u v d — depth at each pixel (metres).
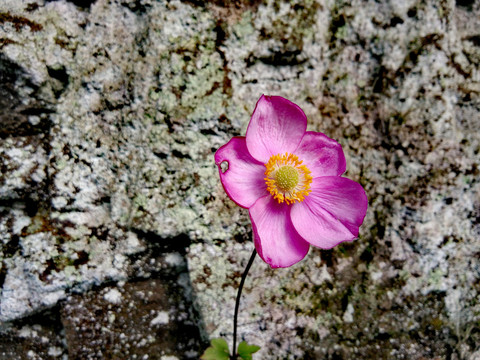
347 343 0.20
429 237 0.21
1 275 0.19
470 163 0.21
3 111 0.18
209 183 0.20
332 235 0.16
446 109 0.21
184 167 0.19
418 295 0.21
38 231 0.19
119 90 0.19
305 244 0.16
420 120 0.21
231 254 0.20
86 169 0.19
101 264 0.19
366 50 0.22
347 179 0.16
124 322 0.20
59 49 0.19
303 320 0.20
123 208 0.19
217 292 0.19
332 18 0.21
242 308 0.19
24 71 0.18
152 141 0.19
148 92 0.19
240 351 0.18
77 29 0.19
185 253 0.20
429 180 0.21
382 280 0.21
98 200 0.19
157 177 0.19
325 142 0.17
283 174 0.16
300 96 0.21
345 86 0.22
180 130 0.19
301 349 0.20
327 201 0.16
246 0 0.20
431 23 0.21
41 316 0.20
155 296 0.20
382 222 0.21
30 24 0.18
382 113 0.22
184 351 0.20
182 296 0.20
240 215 0.20
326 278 0.20
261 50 0.20
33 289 0.19
